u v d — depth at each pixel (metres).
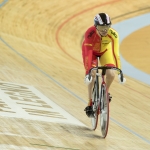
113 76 7.65
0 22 21.11
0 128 7.04
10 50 16.12
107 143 7.45
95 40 7.79
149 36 22.59
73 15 24.78
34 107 9.04
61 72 14.14
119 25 24.48
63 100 10.45
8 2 24.08
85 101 10.84
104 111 7.66
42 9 24.33
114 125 8.98
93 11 25.66
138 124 9.48
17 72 12.62
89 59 7.68
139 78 15.87
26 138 6.73
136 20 25.47
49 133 7.35
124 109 10.70
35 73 13.08
